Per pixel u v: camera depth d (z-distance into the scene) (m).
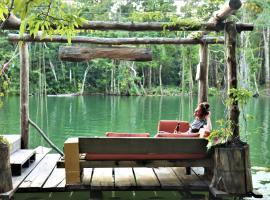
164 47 37.75
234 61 6.21
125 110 22.80
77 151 5.84
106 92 43.97
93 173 6.64
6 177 5.43
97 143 5.93
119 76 42.47
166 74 44.97
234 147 5.83
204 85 8.87
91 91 44.56
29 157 6.90
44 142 11.90
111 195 6.04
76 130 14.47
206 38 8.48
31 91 30.12
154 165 6.05
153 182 6.07
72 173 5.85
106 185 5.85
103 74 44.47
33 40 7.57
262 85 44.19
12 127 14.80
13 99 29.41
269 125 15.73
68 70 43.59
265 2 15.80
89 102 30.11
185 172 6.81
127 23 6.50
